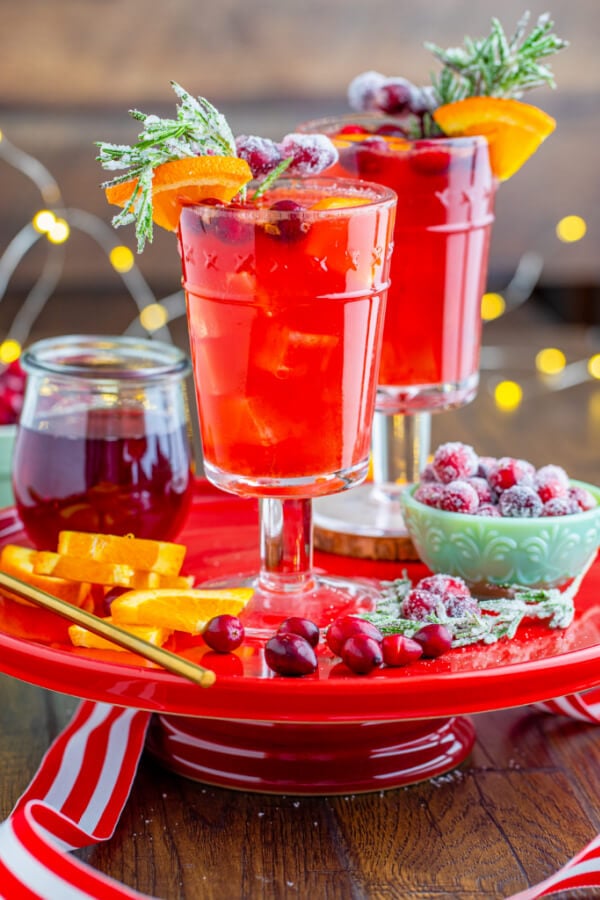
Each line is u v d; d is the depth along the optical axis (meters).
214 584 0.78
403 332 0.83
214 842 0.67
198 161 0.69
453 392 0.84
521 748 0.73
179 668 0.65
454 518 0.76
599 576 0.79
